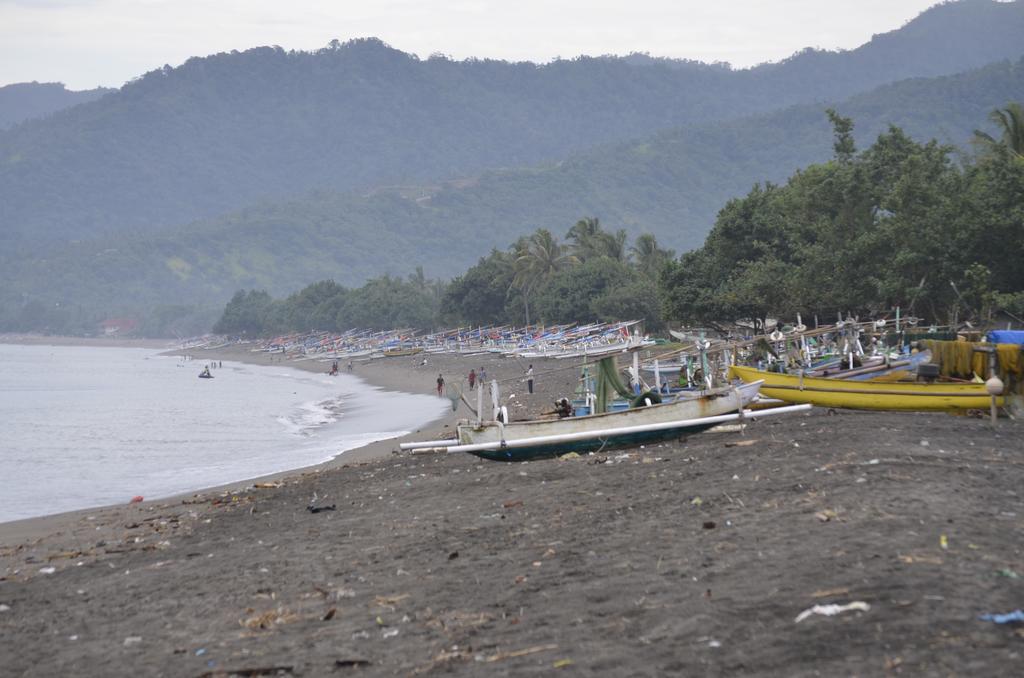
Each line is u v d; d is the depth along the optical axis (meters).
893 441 43.47
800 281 128.75
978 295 104.62
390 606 25.41
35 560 41.28
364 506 45.16
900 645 17.73
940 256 108.94
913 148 132.62
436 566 29.50
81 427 134.38
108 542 44.91
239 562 34.34
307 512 45.84
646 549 27.80
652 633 20.30
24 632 27.56
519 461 54.91
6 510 65.12
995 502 29.16
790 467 38.12
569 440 52.84
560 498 38.69
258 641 23.64
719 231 154.12
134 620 27.58
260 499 54.72
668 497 35.53
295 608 26.53
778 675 17.31
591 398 66.06
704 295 148.62
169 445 107.81
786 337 81.06
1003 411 54.09
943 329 99.31
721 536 27.91
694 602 21.88
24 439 117.06
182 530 45.72
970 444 43.34
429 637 22.27
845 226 127.44
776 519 28.92
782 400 62.25
